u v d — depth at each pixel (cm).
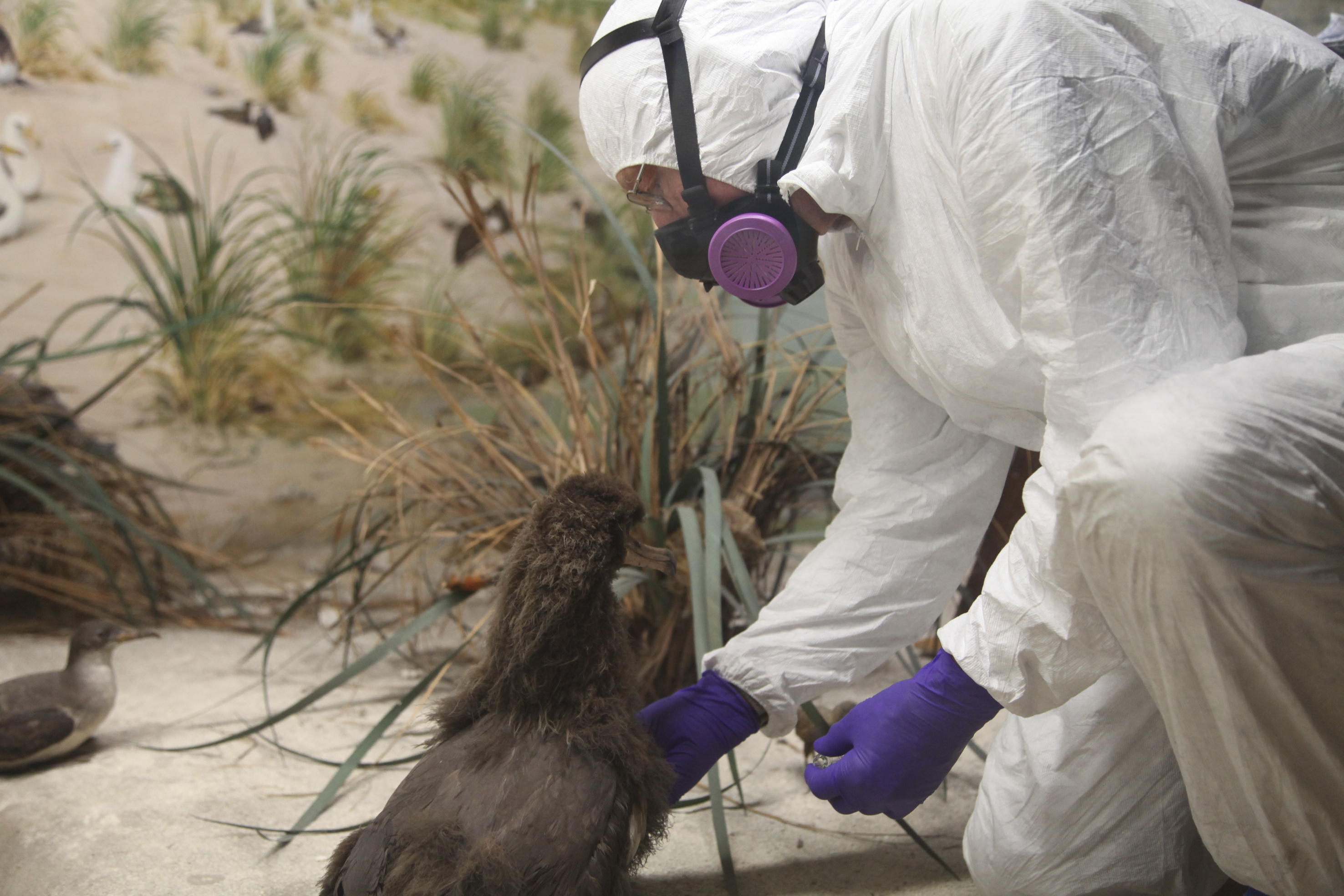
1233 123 139
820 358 316
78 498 354
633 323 485
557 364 292
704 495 249
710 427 299
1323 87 140
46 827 197
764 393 294
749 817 215
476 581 251
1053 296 132
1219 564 113
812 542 357
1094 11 138
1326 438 114
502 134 509
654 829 165
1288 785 125
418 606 311
